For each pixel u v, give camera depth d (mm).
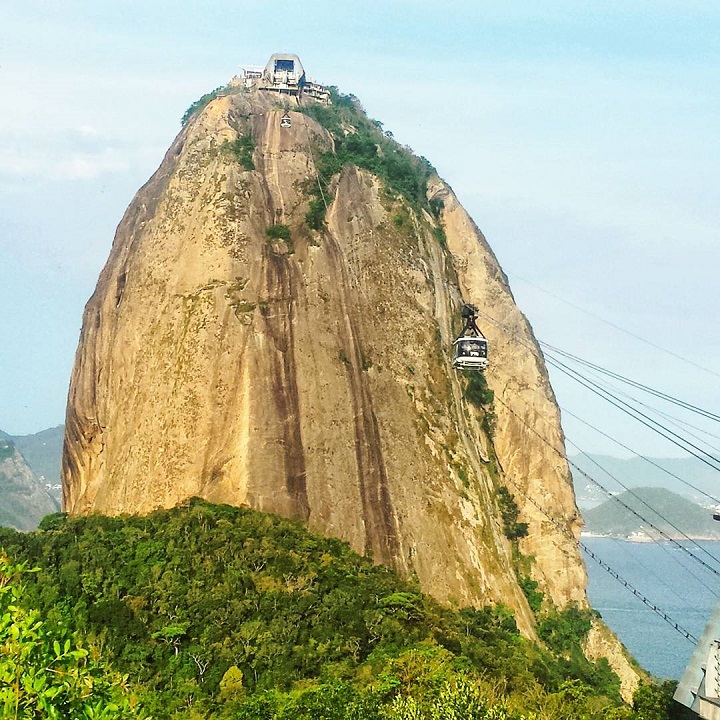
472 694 47438
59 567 65312
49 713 23656
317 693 49594
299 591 66062
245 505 78062
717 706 43125
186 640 59406
